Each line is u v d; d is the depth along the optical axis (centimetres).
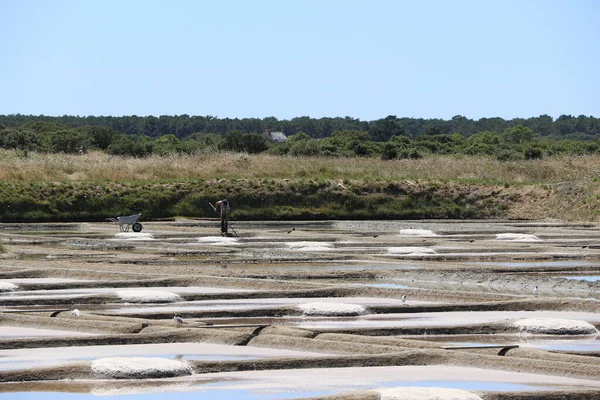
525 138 17425
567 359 2452
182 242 5894
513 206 8606
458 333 2912
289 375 2330
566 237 6438
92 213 7938
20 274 4091
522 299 3409
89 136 14062
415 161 10169
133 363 2320
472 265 4738
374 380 2272
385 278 4259
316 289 3647
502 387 2209
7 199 7731
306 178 8875
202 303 3475
